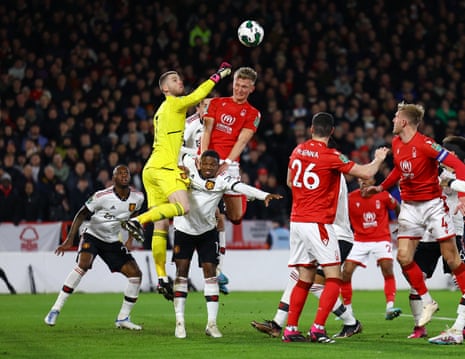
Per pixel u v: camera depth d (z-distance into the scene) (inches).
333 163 1004.6
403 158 1077.1
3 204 2015.3
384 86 2741.1
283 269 2154.3
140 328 1196.5
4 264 1982.0
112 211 1200.8
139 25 2608.3
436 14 3058.6
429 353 920.9
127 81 2460.6
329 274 1019.9
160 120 1143.0
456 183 1024.2
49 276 2009.1
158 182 1115.3
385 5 3019.2
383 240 1385.3
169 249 2046.0
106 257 1219.9
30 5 2593.5
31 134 2222.0
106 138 2249.0
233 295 1962.4
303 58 2728.8
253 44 1222.3
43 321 1317.7
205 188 1060.5
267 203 1043.9
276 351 935.0
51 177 2087.8
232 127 1254.3
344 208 1181.1
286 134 2436.0
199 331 1171.9
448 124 2561.5
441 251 1085.1
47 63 2445.9
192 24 2694.4
